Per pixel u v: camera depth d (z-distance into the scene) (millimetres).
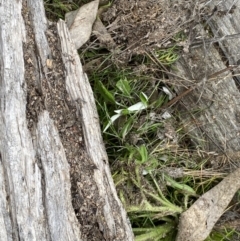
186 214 491
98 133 423
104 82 521
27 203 380
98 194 401
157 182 501
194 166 515
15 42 413
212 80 517
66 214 381
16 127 391
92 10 510
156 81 526
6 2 422
